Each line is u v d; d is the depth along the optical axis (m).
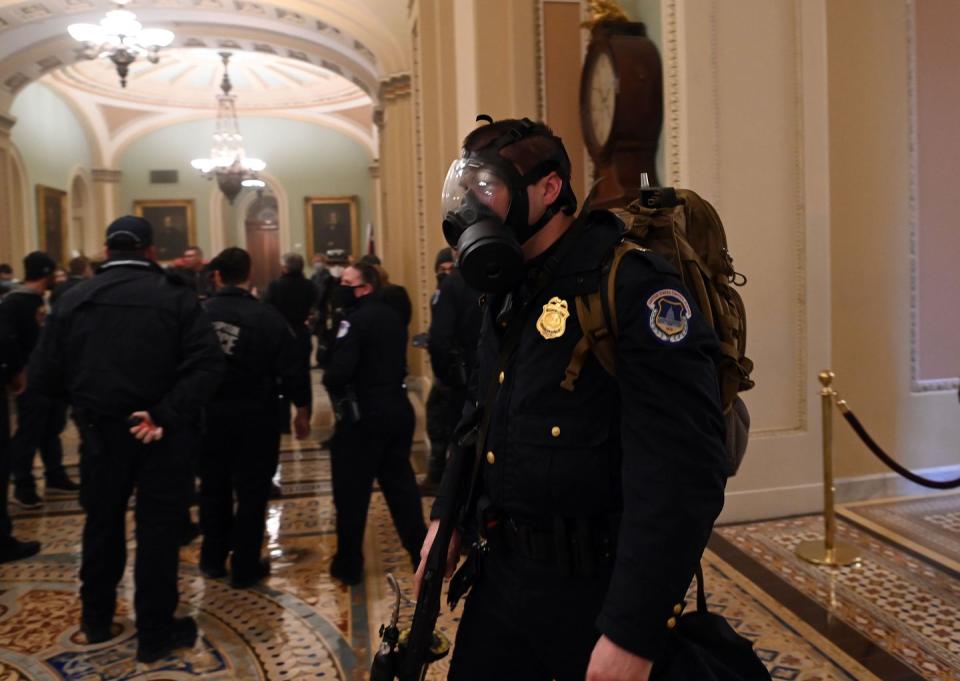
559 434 1.43
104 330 3.08
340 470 3.79
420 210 7.48
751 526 4.43
